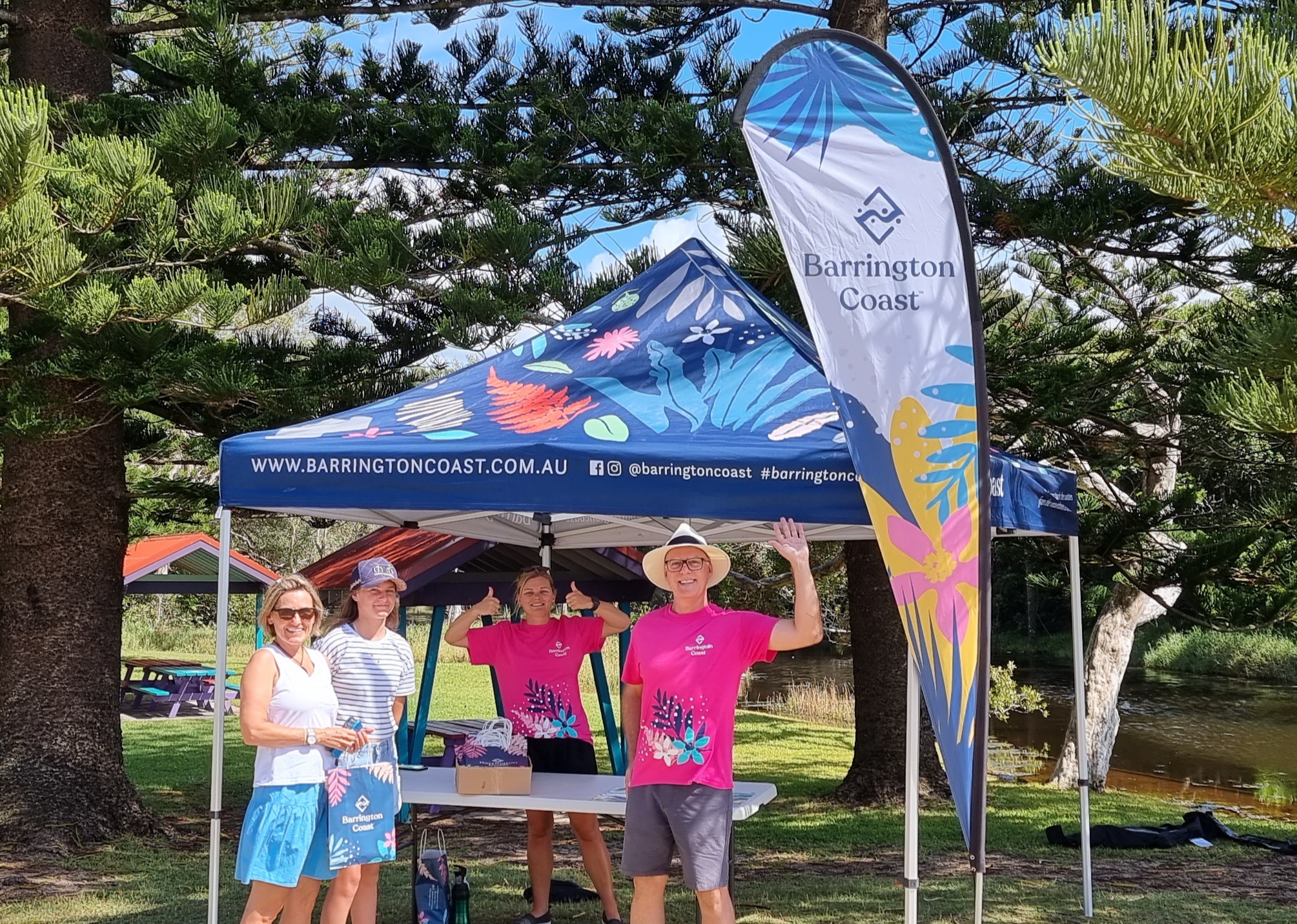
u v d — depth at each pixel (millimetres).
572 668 5770
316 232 9867
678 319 5609
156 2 10547
